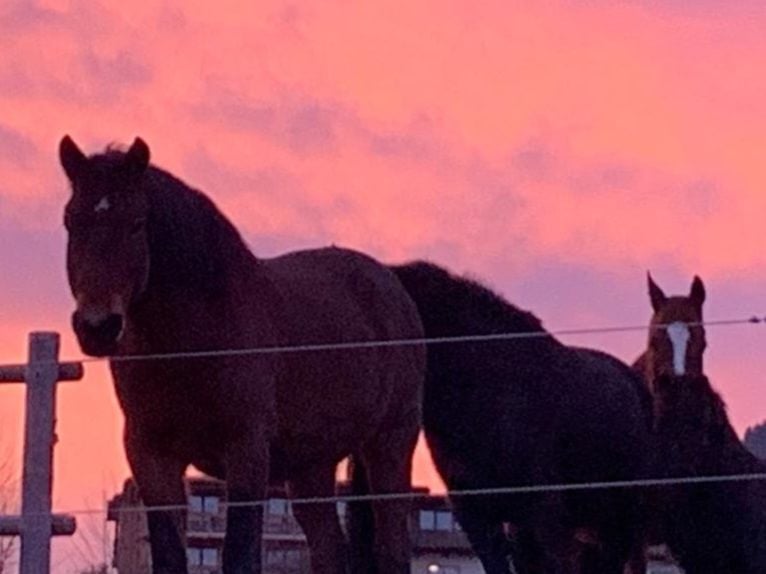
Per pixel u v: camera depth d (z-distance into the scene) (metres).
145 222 9.30
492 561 12.74
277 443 10.53
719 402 13.16
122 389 9.74
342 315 11.02
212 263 9.77
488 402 12.79
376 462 11.78
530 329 13.30
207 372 9.61
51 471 8.29
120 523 16.50
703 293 13.28
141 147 9.24
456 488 12.85
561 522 12.95
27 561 8.20
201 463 10.03
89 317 8.94
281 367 10.34
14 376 8.36
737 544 13.07
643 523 14.34
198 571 19.64
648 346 13.22
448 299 13.04
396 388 11.70
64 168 9.30
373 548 11.84
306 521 11.84
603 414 13.79
